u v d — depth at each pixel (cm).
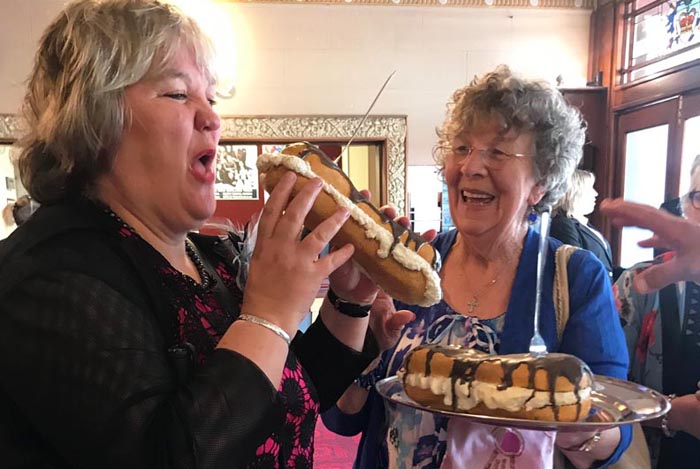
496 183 104
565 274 105
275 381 63
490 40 359
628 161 330
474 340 105
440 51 355
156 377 61
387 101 354
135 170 73
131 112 70
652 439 97
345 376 101
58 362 56
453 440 91
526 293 105
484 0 354
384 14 348
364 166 356
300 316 68
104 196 75
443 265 119
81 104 67
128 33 67
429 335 110
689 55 291
